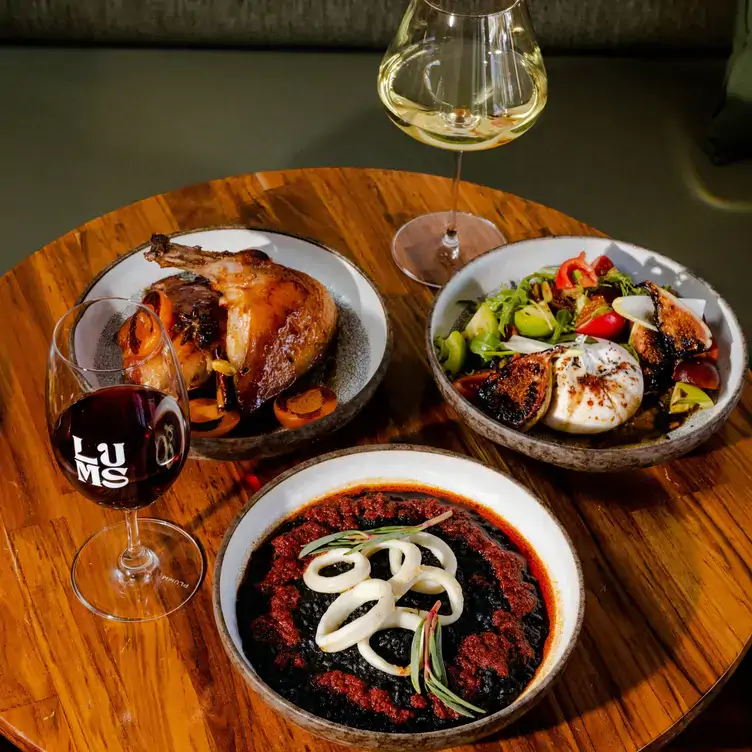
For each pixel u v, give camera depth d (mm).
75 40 1140
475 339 618
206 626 492
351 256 708
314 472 524
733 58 1041
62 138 1083
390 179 775
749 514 563
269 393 594
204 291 626
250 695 466
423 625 447
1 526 533
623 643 496
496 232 733
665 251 1005
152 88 1136
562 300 642
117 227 714
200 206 737
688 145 1105
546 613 482
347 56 1179
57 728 450
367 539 487
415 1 657
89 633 487
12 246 985
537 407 565
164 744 448
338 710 432
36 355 626
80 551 522
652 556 539
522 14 650
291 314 591
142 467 454
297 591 477
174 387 459
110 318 611
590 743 456
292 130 1105
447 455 528
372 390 565
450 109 664
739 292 981
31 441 577
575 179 1071
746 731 650
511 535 517
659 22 1116
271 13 1104
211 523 543
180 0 1092
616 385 572
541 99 674
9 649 478
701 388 594
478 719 430
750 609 516
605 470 543
